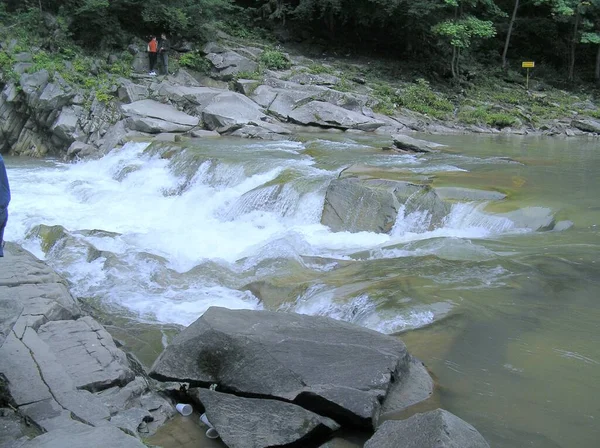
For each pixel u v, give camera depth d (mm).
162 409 5148
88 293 8516
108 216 12938
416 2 27391
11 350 5477
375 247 9953
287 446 4512
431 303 7227
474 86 29672
